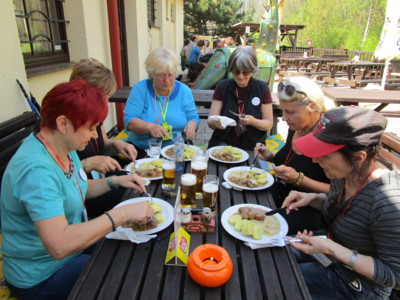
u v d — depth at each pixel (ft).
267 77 16.97
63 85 3.65
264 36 18.74
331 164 4.06
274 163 7.73
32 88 9.34
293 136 7.02
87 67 6.41
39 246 4.11
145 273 3.75
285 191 7.36
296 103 6.12
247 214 4.75
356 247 4.37
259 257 4.06
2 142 6.25
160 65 7.82
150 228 4.42
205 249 3.77
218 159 7.30
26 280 4.19
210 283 3.42
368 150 3.86
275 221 4.71
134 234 4.24
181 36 53.16
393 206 3.71
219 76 17.53
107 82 6.59
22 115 7.36
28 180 3.55
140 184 5.26
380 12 80.59
